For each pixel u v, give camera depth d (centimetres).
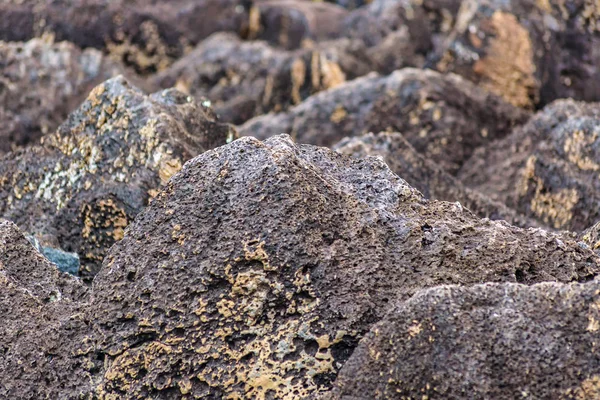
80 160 1912
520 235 1388
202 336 1332
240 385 1320
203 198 1372
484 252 1352
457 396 1196
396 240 1372
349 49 3722
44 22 4191
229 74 3728
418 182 2175
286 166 1358
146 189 1828
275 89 3672
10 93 3083
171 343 1336
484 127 2886
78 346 1382
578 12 3344
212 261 1336
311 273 1329
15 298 1434
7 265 1505
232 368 1321
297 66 3669
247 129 2947
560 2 3362
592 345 1200
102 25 4262
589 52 3334
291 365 1316
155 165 1834
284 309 1328
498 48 3297
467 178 2730
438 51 3469
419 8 4119
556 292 1230
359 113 2884
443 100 2867
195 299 1338
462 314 1219
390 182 1441
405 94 2875
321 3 5262
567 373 1192
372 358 1240
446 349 1211
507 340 1204
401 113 2875
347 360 1276
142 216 1400
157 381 1336
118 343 1358
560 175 2380
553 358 1197
